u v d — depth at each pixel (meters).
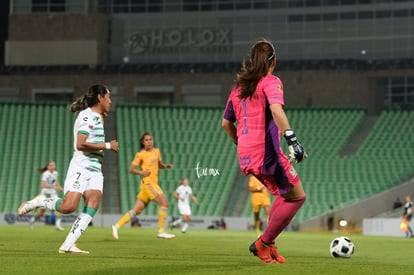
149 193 56.44
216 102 173.25
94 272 20.64
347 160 149.38
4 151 155.12
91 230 84.94
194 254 32.88
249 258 29.80
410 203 101.75
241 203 140.38
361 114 162.25
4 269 21.58
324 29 175.00
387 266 26.78
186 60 179.88
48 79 177.50
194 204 139.75
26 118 164.38
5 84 178.25
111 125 166.00
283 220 24.50
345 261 30.16
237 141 25.75
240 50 178.25
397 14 171.75
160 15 180.75
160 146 156.62
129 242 48.03
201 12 179.62
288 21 176.62
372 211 131.12
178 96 174.12
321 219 130.50
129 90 175.62
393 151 150.62
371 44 172.88
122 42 182.00
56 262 24.66
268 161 23.25
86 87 176.50
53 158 153.88
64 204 30.61
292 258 31.67
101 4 182.50
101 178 31.48
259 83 23.30
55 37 179.62
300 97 167.88
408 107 170.12
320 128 159.25
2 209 141.75
